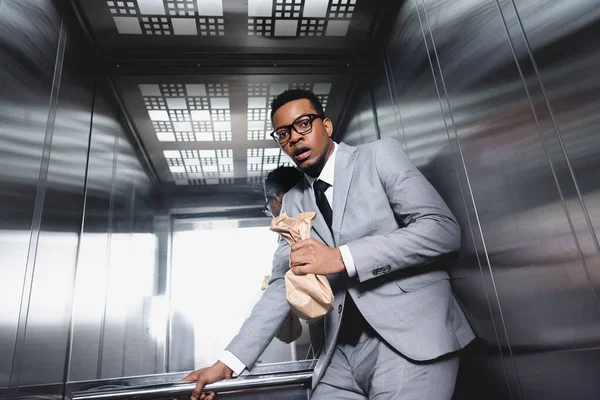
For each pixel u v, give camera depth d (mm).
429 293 1226
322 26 2449
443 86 1706
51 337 1659
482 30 1377
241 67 2637
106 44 2396
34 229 1545
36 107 1649
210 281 2777
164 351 2514
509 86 1229
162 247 2922
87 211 2113
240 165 3418
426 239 1137
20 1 1566
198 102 2834
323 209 1457
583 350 984
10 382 1332
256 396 1812
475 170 1474
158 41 2430
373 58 2689
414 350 1118
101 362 2076
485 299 1429
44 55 1778
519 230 1226
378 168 1344
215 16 2289
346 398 1352
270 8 2281
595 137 908
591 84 909
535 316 1167
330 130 1565
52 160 1760
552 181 1063
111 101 2662
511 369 1297
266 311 1559
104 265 2240
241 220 3250
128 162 2842
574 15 954
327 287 1167
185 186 3305
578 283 989
